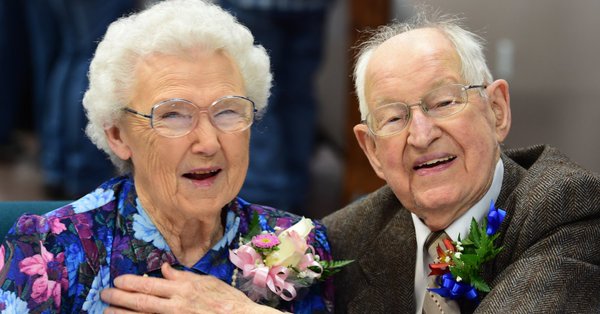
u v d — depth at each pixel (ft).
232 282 9.78
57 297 9.05
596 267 9.03
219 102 8.98
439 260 9.57
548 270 8.91
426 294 9.90
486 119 9.50
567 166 9.75
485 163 9.50
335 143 29.89
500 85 9.74
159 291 9.21
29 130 33.19
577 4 22.40
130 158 9.50
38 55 26.08
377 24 21.06
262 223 10.30
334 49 29.22
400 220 10.53
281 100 22.16
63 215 9.39
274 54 20.89
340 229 10.94
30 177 27.43
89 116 9.47
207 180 9.17
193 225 9.53
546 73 23.09
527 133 23.54
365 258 10.60
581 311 8.84
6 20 29.01
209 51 9.02
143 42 8.93
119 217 9.51
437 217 9.78
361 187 22.45
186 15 9.09
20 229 9.18
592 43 22.47
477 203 9.79
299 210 23.30
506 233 9.48
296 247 9.59
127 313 9.15
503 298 8.91
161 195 9.16
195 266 9.61
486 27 23.06
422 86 9.35
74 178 23.71
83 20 22.38
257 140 21.44
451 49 9.50
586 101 22.81
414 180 9.61
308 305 10.28
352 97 21.97
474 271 9.26
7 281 8.95
